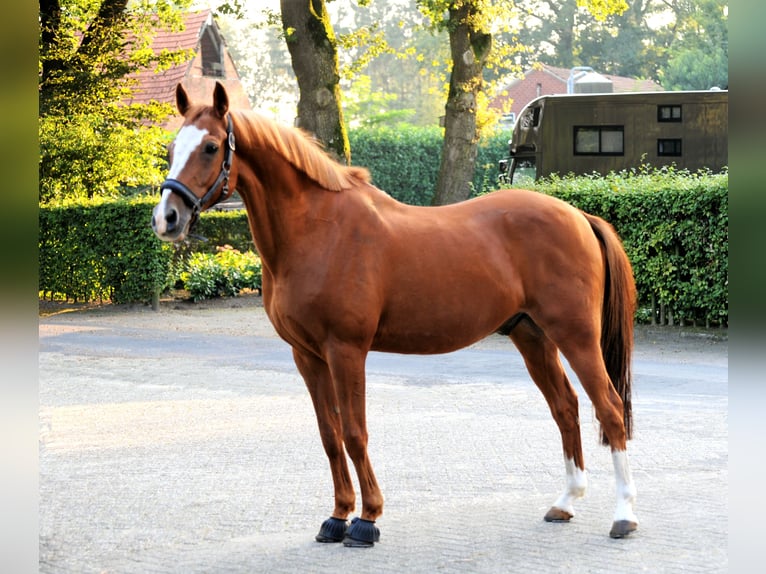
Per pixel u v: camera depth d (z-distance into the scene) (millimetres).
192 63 38938
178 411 9672
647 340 13852
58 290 20562
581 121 19141
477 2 20344
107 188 22859
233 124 5020
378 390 10586
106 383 11547
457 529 5461
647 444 7688
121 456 7695
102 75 22250
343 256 5129
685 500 5953
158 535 5535
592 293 5445
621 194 14891
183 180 4836
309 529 5605
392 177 36562
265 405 9922
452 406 9570
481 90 21312
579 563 4770
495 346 14305
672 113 18797
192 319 18109
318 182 5238
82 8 22828
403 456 7434
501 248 5434
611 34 66812
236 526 5691
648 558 4812
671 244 14469
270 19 20797
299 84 19906
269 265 5262
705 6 59875
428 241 5320
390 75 87500
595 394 5344
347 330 5082
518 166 20875
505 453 7480
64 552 5230
